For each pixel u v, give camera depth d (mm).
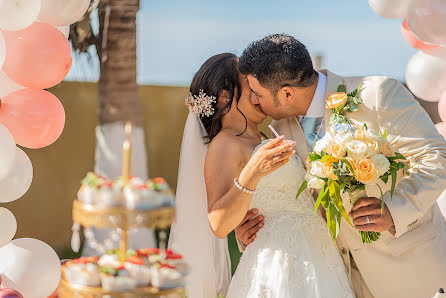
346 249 3020
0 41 2619
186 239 3332
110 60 5793
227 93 3188
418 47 3938
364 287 3086
